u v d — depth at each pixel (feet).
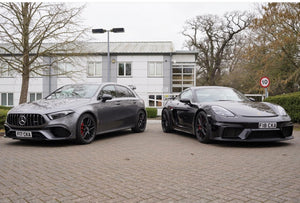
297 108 29.19
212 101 19.60
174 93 73.36
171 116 23.93
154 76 73.51
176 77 76.28
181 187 8.86
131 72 73.92
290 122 16.69
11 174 10.50
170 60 73.36
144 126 25.72
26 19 34.37
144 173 10.62
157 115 59.21
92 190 8.59
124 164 12.17
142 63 73.77
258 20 50.44
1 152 15.11
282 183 9.21
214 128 16.63
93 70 73.82
